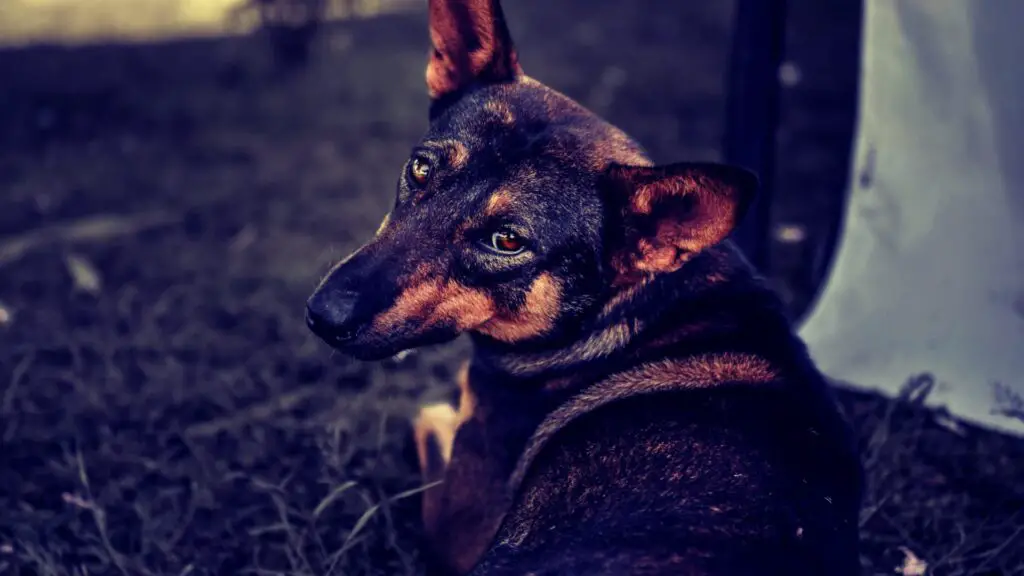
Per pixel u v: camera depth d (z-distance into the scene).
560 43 2.84
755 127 1.15
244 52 2.79
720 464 0.77
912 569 0.93
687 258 0.83
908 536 0.96
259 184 1.85
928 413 1.09
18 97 2.38
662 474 0.77
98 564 0.96
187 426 1.14
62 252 1.53
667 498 0.76
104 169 1.95
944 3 1.07
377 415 1.15
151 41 2.96
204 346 1.28
